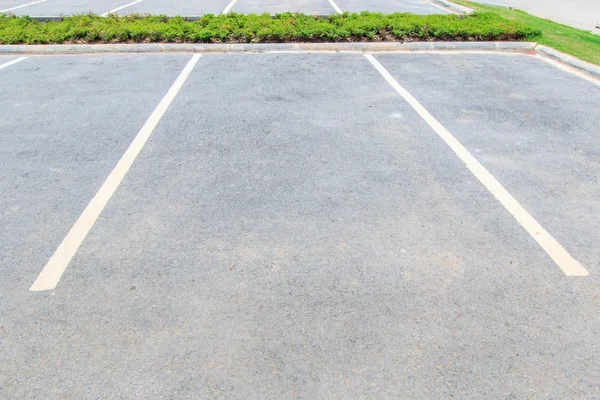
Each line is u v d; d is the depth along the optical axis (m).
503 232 3.83
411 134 5.62
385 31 10.02
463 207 4.17
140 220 3.98
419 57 8.91
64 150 5.19
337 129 5.75
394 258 3.52
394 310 3.05
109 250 3.61
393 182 4.58
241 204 4.21
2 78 7.60
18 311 3.04
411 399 2.47
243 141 5.42
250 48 9.27
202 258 3.53
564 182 4.57
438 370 2.64
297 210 4.12
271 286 3.25
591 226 3.91
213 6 14.62
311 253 3.58
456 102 6.64
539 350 2.77
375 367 2.65
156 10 13.84
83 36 9.62
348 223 3.94
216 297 3.16
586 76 7.84
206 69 8.07
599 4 17.77
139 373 2.62
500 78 7.71
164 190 4.42
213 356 2.72
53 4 15.29
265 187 4.48
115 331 2.89
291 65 8.34
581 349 2.77
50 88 7.14
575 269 3.42
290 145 5.33
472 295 3.18
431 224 3.93
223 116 6.11
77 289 3.23
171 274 3.36
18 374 2.61
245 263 3.47
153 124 5.86
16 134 5.56
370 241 3.71
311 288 3.24
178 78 7.61
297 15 11.34
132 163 4.92
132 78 7.61
